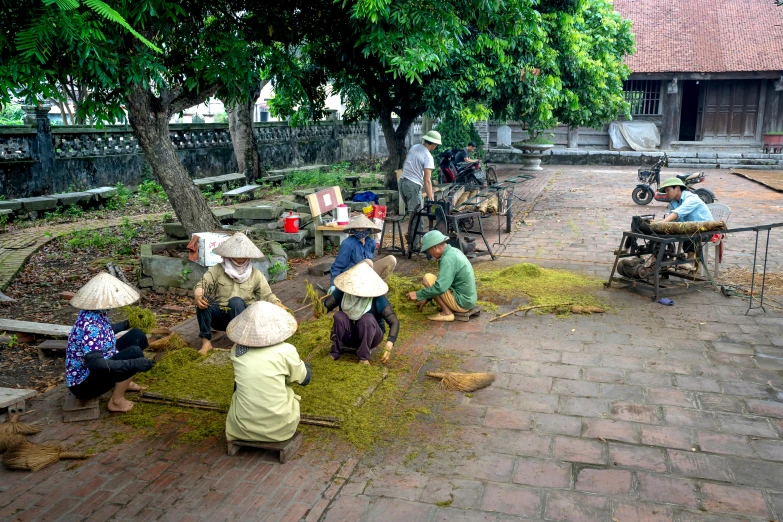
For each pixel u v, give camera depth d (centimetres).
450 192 1242
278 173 2016
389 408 524
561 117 1783
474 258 1047
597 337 681
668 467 437
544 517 386
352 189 1518
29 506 398
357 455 457
